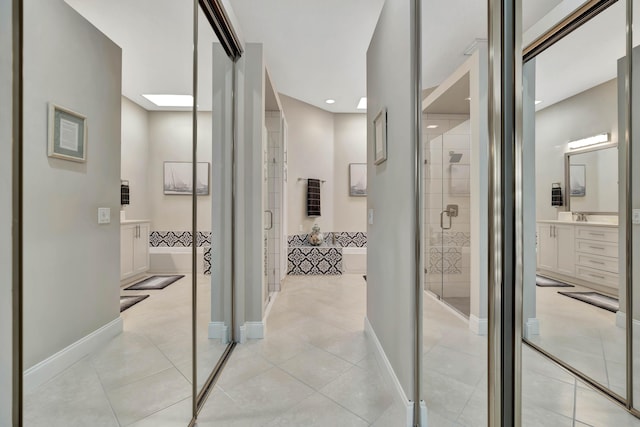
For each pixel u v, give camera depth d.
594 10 0.69
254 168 2.63
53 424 1.05
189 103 2.21
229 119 2.56
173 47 2.04
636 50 0.65
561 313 0.75
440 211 1.38
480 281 1.14
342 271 5.25
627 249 0.64
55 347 1.04
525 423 0.89
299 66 4.07
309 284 4.58
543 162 0.80
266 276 3.61
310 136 5.46
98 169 1.25
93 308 1.24
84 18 1.16
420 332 1.54
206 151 2.77
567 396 0.74
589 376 0.69
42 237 0.97
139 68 1.67
